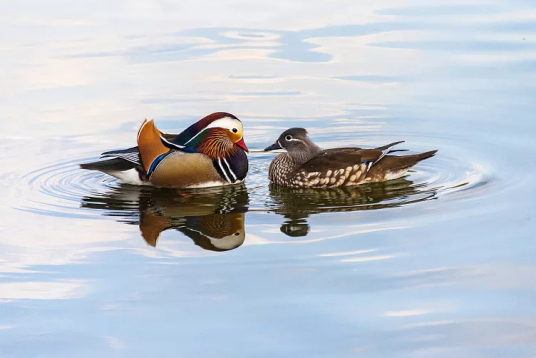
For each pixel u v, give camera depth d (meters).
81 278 11.07
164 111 18.95
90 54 23.14
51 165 16.25
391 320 9.82
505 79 20.28
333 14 26.81
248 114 18.92
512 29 24.14
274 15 26.81
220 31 25.16
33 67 22.02
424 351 9.17
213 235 12.53
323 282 10.77
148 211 13.81
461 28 24.52
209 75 21.41
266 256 11.62
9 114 18.88
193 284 10.80
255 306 10.19
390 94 19.88
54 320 10.02
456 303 10.16
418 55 22.33
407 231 12.45
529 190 14.14
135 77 21.28
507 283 10.63
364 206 13.81
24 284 10.91
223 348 9.30
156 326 9.82
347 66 21.75
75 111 19.11
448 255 11.52
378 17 26.22
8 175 15.69
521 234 12.18
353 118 18.59
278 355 9.13
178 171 15.16
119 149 16.97
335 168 15.00
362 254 11.62
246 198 14.61
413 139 17.33
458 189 14.46
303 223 12.99
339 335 9.53
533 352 9.13
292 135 15.70
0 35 24.97
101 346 9.43
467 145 16.84
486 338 9.41
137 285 10.81
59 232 12.75
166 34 24.95
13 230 12.84
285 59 22.42
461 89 19.88
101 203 14.25
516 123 17.73
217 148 15.35
